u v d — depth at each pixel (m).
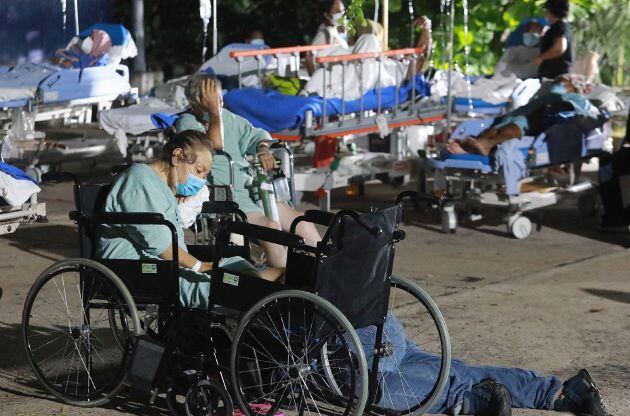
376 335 7.80
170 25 27.73
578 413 8.01
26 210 11.83
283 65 17.52
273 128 15.36
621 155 15.02
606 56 25.52
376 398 7.96
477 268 13.06
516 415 7.99
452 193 15.33
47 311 10.82
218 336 7.96
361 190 17.58
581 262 13.44
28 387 8.61
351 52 16.78
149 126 16.19
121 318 8.73
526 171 14.73
